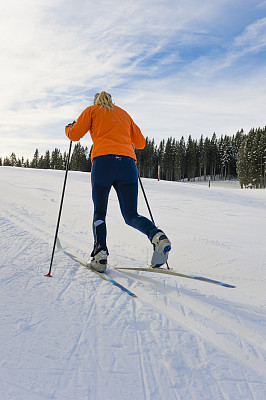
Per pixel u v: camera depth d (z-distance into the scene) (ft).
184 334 5.00
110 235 13.53
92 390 3.57
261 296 7.03
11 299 5.82
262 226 19.19
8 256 8.66
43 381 3.65
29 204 19.94
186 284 7.56
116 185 8.41
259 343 4.87
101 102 8.44
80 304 5.86
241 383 3.87
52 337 4.63
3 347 4.25
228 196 46.03
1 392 3.38
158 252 7.42
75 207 20.57
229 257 10.71
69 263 8.46
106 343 4.58
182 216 22.00
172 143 283.79
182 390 3.69
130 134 9.18
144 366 4.10
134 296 6.44
